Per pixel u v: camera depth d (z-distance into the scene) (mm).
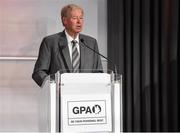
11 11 4820
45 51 3754
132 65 5102
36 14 4867
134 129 5078
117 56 5008
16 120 4777
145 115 5109
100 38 4992
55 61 3672
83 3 4953
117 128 2678
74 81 2625
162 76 5164
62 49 3672
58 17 4898
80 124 2623
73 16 3646
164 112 5172
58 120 2598
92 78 2664
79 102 2629
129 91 5078
